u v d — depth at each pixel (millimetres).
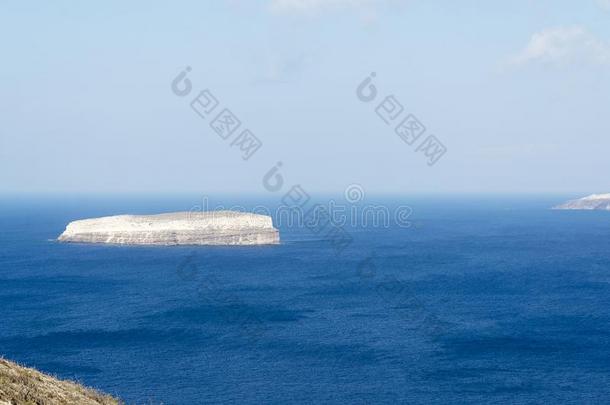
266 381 115562
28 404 44969
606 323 163750
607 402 105625
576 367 125062
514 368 124250
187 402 104250
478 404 104375
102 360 127812
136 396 105875
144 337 146750
